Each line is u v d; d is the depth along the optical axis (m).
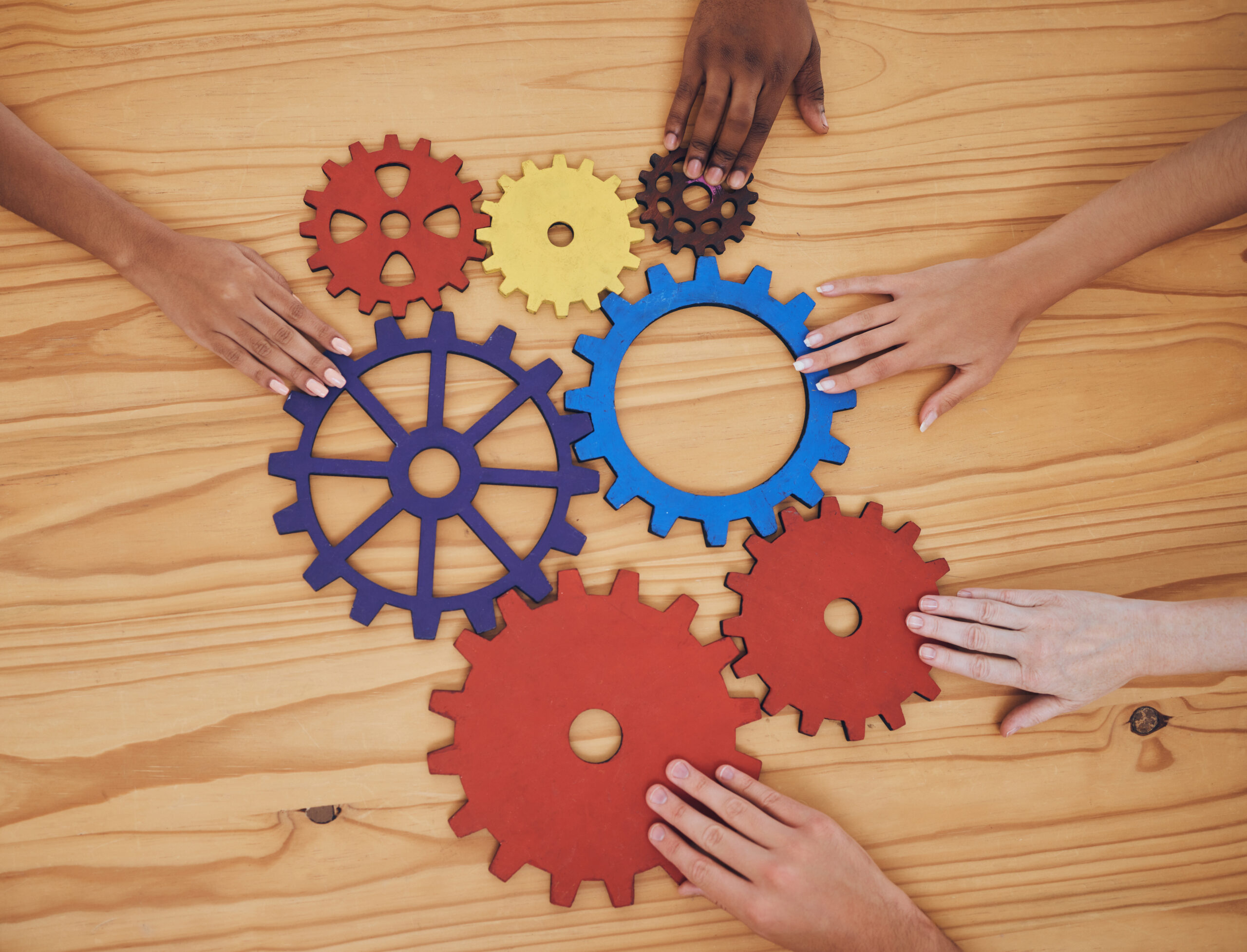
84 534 0.86
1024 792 0.88
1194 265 0.96
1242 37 1.00
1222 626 0.85
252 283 0.85
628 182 0.93
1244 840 0.89
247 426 0.87
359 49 0.93
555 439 0.88
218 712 0.84
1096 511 0.92
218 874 0.83
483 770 0.83
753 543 0.88
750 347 0.91
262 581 0.86
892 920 0.82
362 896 0.83
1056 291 0.90
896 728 0.87
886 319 0.90
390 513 0.86
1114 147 0.97
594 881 0.84
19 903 0.82
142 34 0.92
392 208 0.90
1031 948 0.87
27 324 0.87
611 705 0.84
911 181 0.95
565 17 0.94
